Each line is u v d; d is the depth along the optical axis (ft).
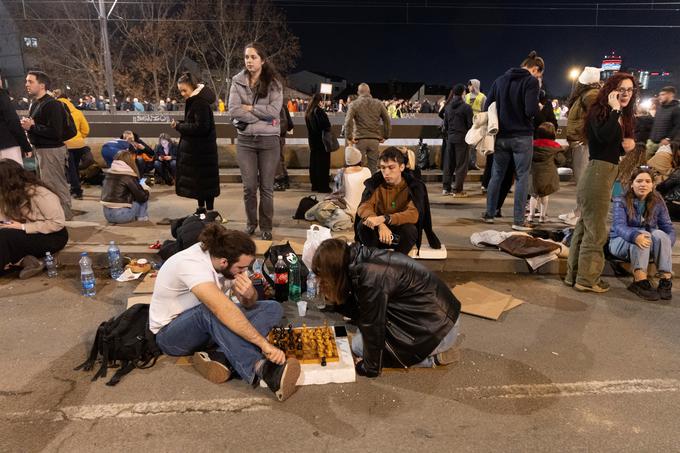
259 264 14.38
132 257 15.92
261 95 15.87
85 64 119.03
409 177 13.12
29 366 10.24
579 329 12.19
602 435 8.33
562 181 31.19
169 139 28.73
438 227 19.29
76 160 24.34
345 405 9.05
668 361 10.75
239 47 128.88
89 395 9.28
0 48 125.29
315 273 9.30
